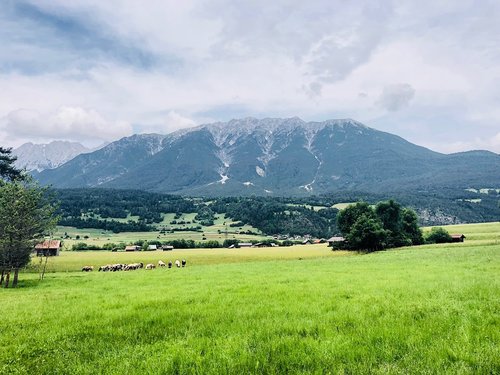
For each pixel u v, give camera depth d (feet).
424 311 41.75
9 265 115.85
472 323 35.45
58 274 173.88
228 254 338.75
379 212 341.82
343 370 25.00
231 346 30.91
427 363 25.67
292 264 158.10
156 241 574.56
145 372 26.12
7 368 28.22
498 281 63.21
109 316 46.42
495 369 24.73
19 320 46.75
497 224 536.42
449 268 95.55
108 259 306.35
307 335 33.88
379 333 33.14
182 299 56.65
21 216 119.14
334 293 57.67
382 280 73.61
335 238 545.85
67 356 30.71
